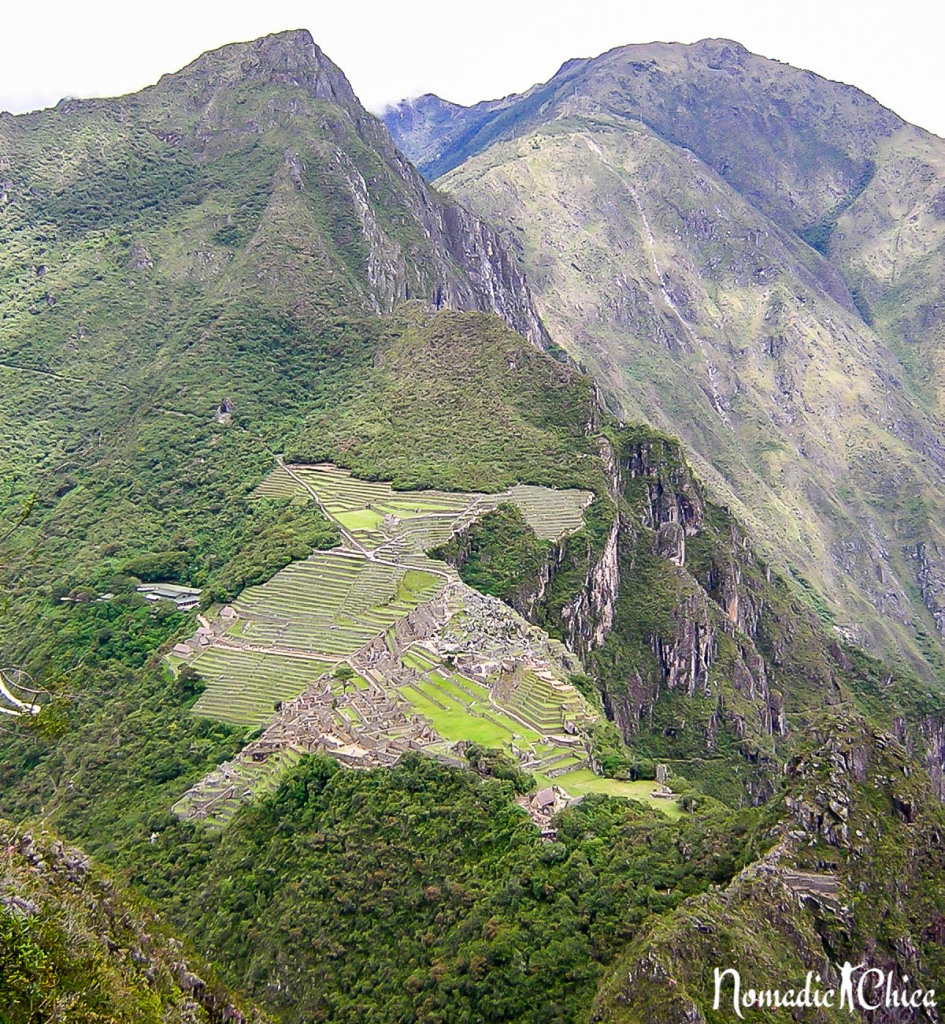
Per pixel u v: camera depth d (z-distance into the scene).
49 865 50.97
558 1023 67.12
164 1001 46.94
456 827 88.31
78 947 45.09
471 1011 71.62
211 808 107.75
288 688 132.75
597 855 80.50
